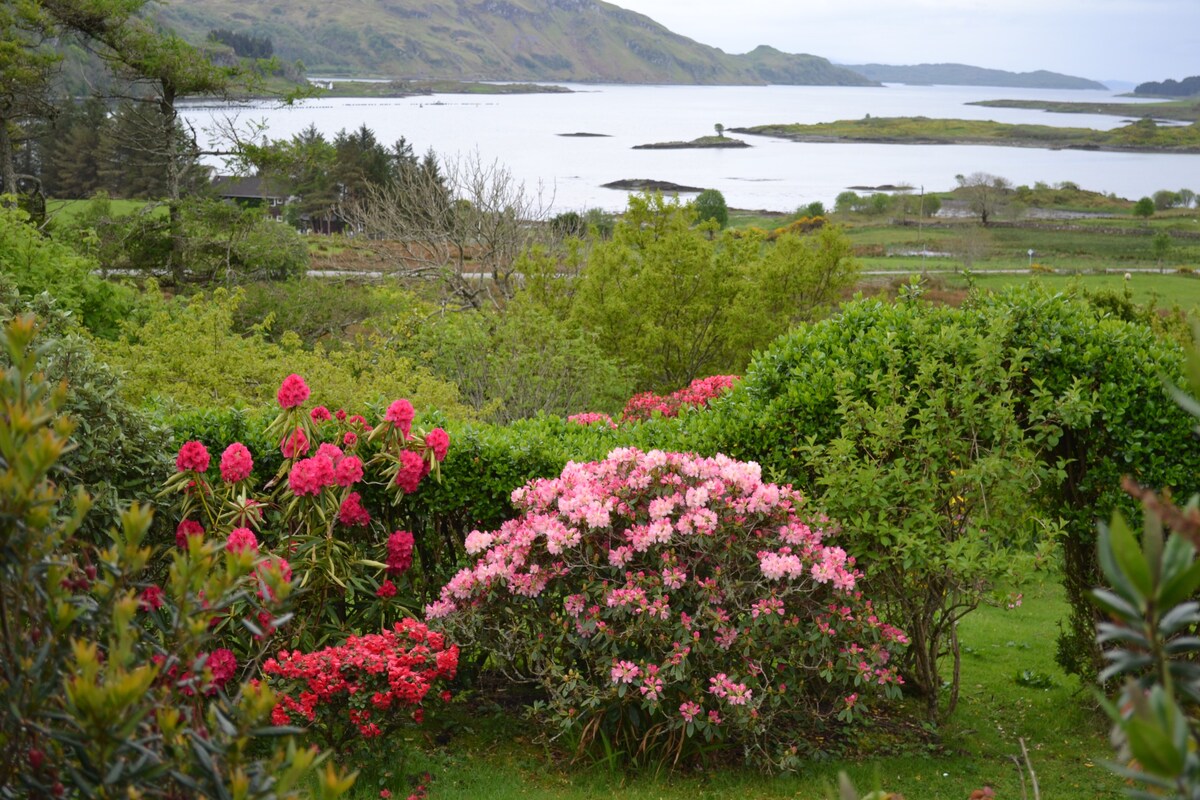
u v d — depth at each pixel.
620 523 5.14
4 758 1.86
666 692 4.95
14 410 1.82
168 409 6.40
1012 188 133.38
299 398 5.24
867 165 183.25
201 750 1.83
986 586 5.32
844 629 4.96
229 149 28.78
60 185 55.41
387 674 4.72
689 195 113.69
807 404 5.93
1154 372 5.42
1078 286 6.20
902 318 6.09
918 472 5.49
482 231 21.38
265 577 2.25
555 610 5.12
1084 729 5.88
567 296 18.41
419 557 6.02
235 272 27.27
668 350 17.06
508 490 5.82
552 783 4.87
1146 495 1.24
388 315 17.97
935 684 5.85
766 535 5.09
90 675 1.71
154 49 27.61
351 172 55.00
